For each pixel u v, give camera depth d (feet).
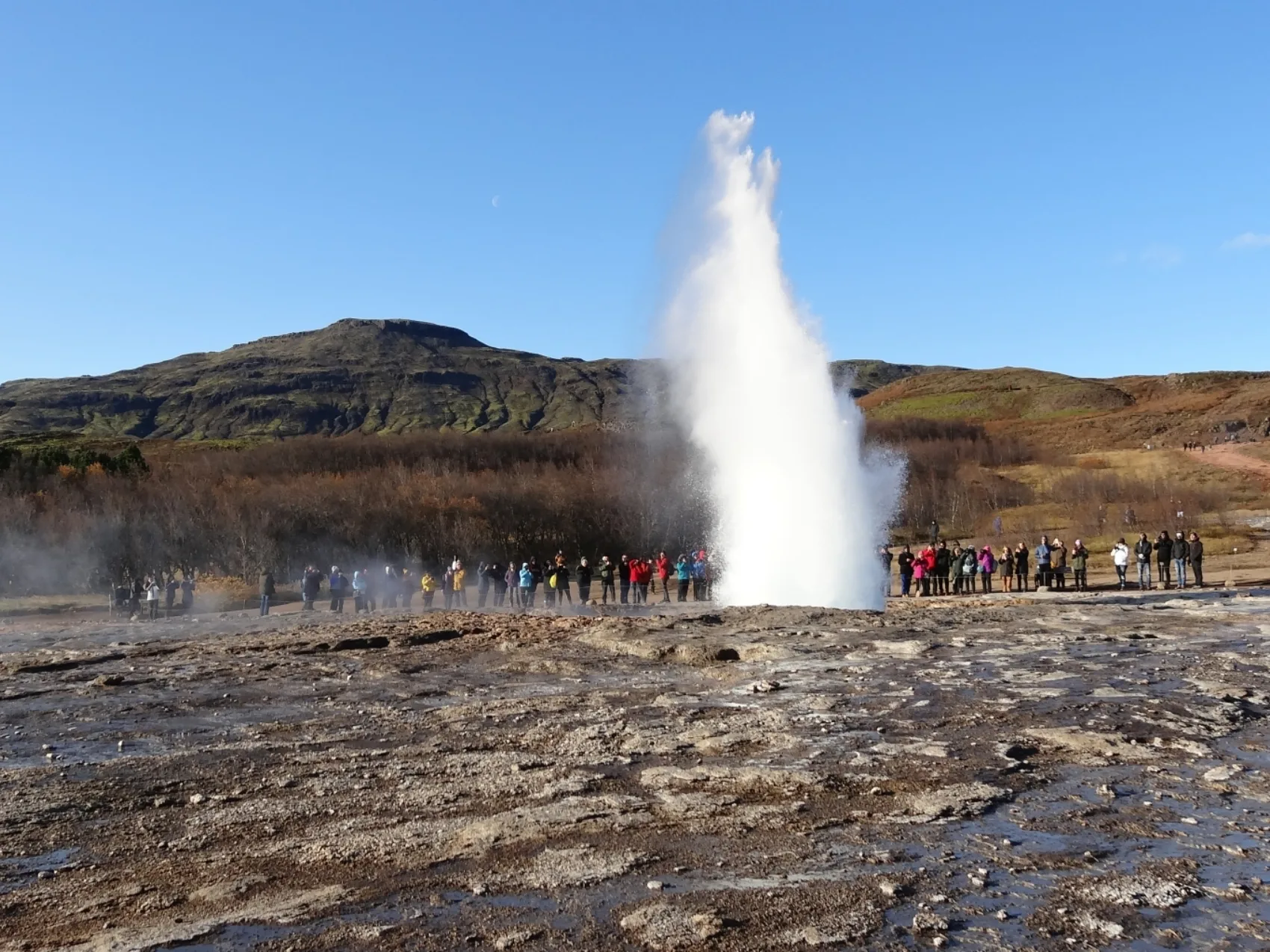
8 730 42.09
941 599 111.65
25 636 90.68
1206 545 179.11
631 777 31.07
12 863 24.72
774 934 19.35
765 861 23.34
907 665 53.06
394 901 21.36
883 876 22.30
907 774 30.89
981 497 281.33
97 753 37.17
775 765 32.01
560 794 29.19
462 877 22.71
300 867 23.75
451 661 60.54
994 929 19.48
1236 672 49.08
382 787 30.91
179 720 43.70
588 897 21.31
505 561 216.74
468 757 34.50
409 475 279.08
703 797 28.53
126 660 65.26
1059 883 21.86
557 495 233.14
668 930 19.47
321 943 19.29
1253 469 316.19
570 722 40.01
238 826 27.27
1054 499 276.62
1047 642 61.16
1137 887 21.56
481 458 337.93
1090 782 29.96
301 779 32.27
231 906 21.34
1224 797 28.37
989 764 31.83
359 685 52.26
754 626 69.41
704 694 45.85
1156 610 83.35
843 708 41.39
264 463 326.85
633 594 127.13
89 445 412.36
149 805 29.78
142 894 22.24
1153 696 42.93
